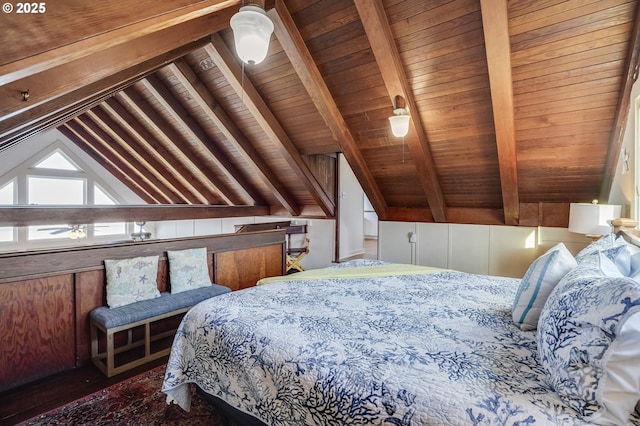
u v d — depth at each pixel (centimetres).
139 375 235
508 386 101
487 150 332
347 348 128
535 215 369
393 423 98
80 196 729
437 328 146
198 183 697
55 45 106
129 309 249
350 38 287
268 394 130
